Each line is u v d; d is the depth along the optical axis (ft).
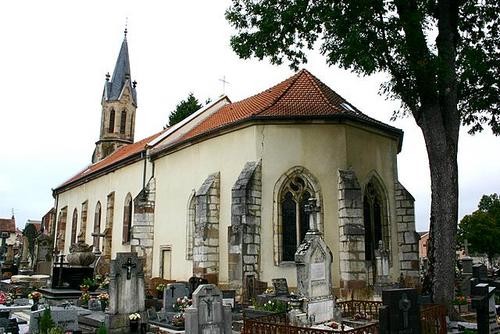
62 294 62.18
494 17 54.90
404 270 65.36
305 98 68.85
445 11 52.70
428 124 50.88
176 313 48.85
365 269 57.82
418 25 46.42
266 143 63.36
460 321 46.39
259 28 53.16
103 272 89.20
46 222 162.40
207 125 84.43
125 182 96.12
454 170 50.14
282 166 62.44
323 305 42.22
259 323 34.12
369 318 45.65
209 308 34.65
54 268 68.13
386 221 66.28
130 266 41.63
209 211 66.64
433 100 50.60
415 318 26.21
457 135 51.13
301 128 63.36
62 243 130.41
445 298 47.14
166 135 89.92
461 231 193.16
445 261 47.96
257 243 59.57
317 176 61.72
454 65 51.24
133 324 40.34
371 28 47.67
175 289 54.85
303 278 41.65
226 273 64.03
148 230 83.25
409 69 46.91
